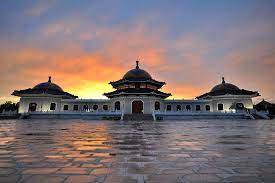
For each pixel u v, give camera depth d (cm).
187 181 414
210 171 486
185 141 993
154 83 5684
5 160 589
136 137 1159
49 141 983
